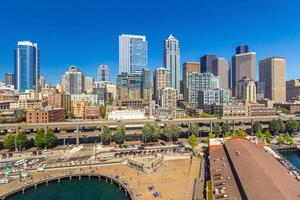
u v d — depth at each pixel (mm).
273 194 84938
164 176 142375
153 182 133500
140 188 125688
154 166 156750
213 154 156500
